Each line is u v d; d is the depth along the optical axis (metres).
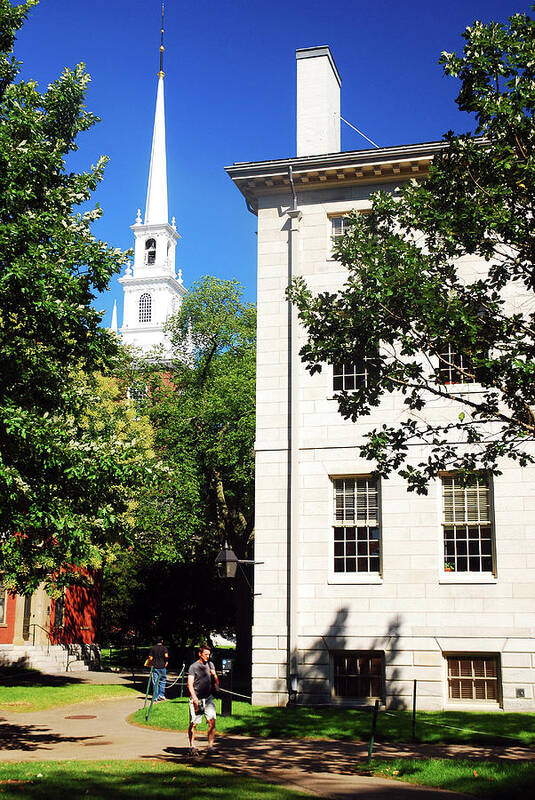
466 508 21.09
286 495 22.28
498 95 13.34
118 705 24.89
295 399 22.56
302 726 17.94
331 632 21.11
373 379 14.69
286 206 24.05
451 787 11.68
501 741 16.02
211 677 14.92
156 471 15.38
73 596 39.25
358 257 14.73
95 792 10.52
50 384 15.97
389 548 21.22
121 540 16.81
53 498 14.45
